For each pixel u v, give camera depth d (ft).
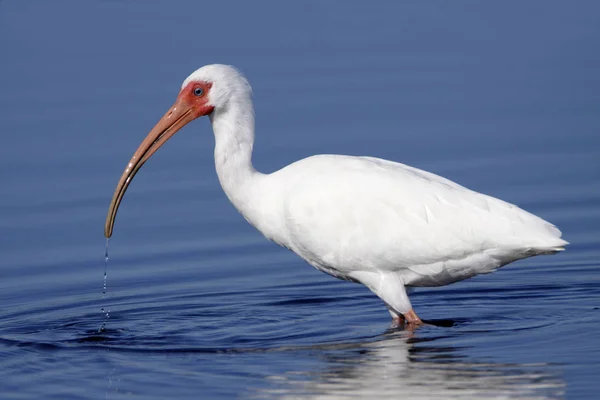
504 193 69.72
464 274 50.98
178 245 65.67
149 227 67.56
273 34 97.86
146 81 87.15
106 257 58.34
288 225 51.55
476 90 86.22
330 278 61.67
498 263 50.06
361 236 50.26
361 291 59.41
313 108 82.12
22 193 70.69
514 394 41.93
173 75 87.97
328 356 47.19
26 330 53.21
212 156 76.43
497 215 48.93
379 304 56.80
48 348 49.85
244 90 52.75
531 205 68.28
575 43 95.86
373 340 49.55
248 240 66.64
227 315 55.21
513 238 48.57
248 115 52.85
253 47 94.68
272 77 88.17
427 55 93.81
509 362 45.34
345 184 50.57
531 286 59.06
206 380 44.55
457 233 49.11
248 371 45.50
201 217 68.85
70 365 47.14
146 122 79.51
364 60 92.58
